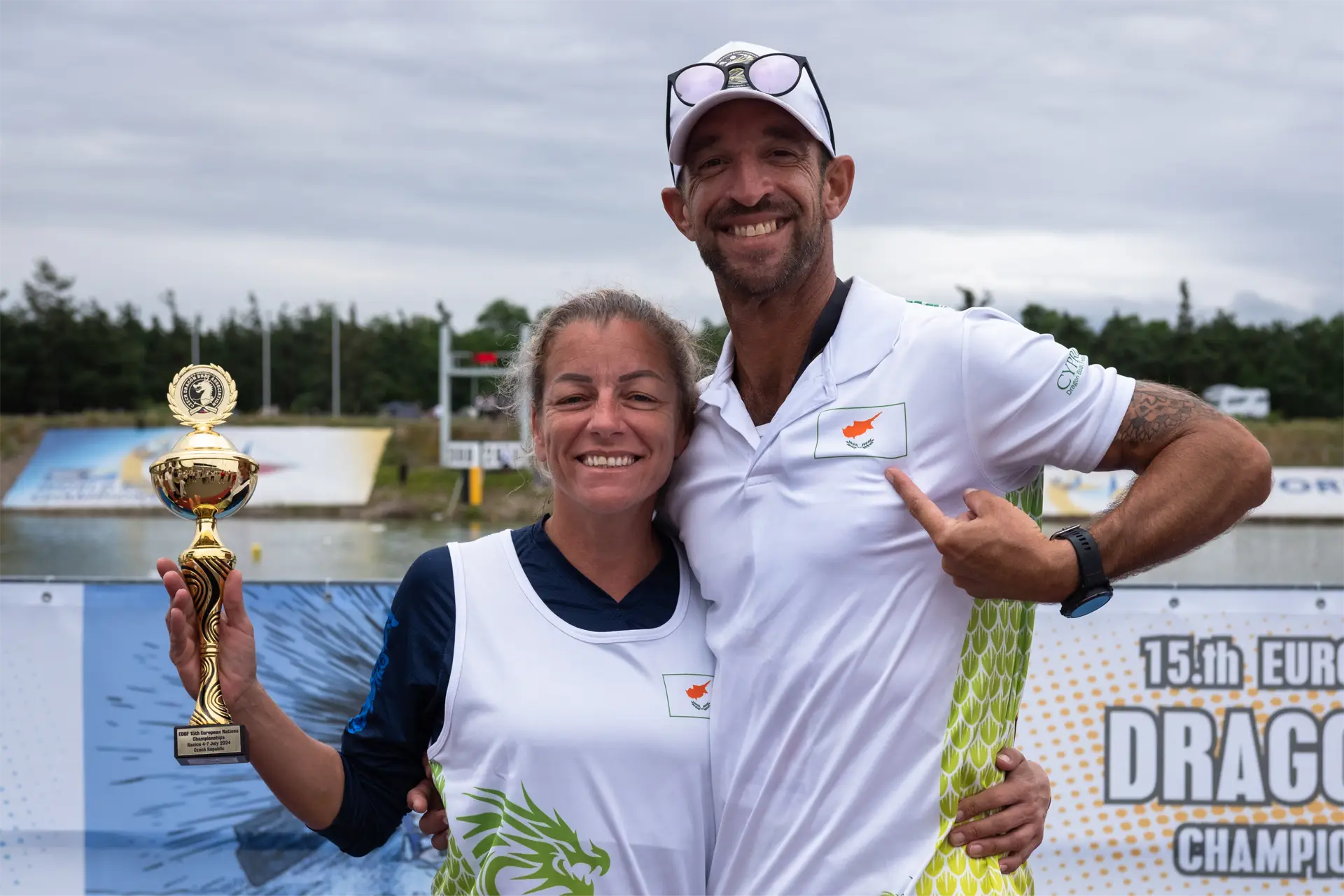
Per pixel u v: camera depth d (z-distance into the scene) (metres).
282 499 33.31
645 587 2.31
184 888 4.07
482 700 2.18
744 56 2.24
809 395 2.22
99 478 34.06
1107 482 23.67
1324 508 27.45
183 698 4.09
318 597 4.13
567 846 2.14
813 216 2.26
